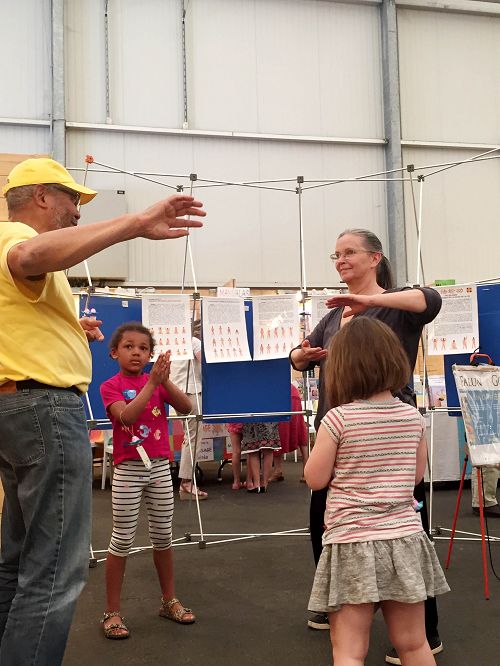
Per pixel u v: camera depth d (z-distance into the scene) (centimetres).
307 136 947
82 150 873
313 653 220
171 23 914
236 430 570
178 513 465
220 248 913
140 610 264
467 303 359
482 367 310
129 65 898
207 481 622
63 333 155
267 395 370
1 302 147
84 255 138
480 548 353
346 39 974
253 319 369
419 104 988
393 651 212
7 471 158
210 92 921
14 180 163
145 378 259
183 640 232
